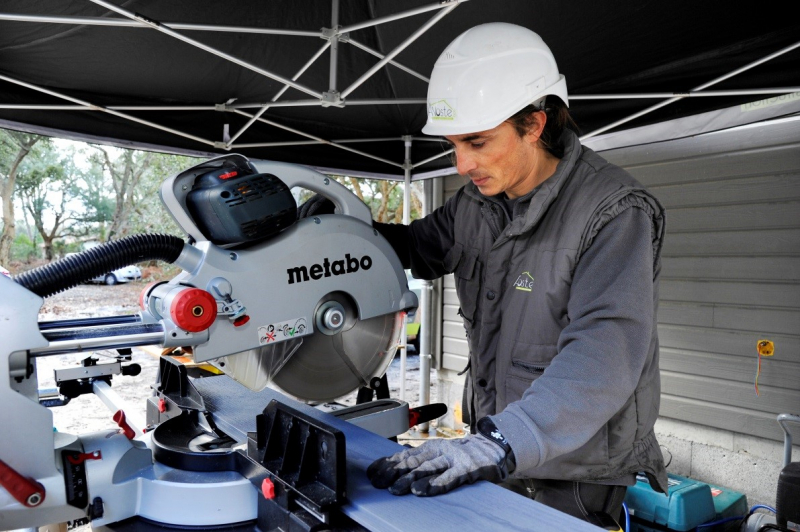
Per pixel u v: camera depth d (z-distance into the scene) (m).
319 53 2.38
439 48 2.65
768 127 3.33
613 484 1.32
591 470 1.27
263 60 2.67
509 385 1.35
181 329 1.06
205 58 2.60
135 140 3.14
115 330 1.04
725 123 2.80
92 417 5.64
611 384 0.96
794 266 3.27
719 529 2.84
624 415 1.26
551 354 1.28
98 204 13.06
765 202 3.37
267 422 1.05
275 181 1.22
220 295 1.11
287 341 1.24
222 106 3.10
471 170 1.25
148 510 1.07
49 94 2.78
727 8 2.13
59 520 1.01
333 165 3.86
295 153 3.68
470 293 1.56
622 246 1.13
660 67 2.64
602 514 1.30
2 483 0.92
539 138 1.28
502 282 1.39
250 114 3.21
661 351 3.83
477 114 1.17
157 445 1.20
